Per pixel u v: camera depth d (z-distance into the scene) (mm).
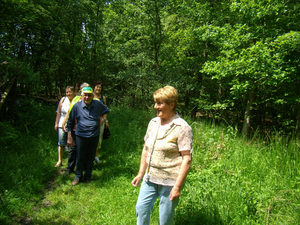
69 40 11367
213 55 10336
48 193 3473
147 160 2145
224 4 8984
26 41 6883
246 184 2984
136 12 10672
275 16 7625
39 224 2738
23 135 5434
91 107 3701
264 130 8883
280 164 3791
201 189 2930
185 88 10500
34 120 6363
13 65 5277
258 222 2619
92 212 3002
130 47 11641
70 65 10656
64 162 4707
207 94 10297
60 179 3898
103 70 12977
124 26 12492
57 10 9398
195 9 9594
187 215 2668
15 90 5820
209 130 5121
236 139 4836
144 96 10742
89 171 3836
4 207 2910
